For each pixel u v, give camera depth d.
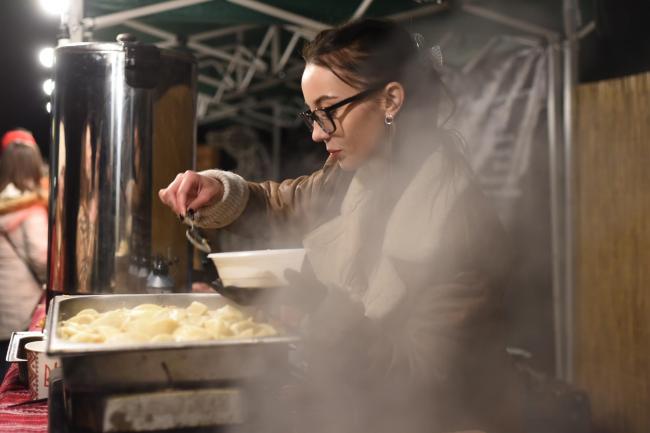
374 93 1.29
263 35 4.91
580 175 3.62
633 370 3.30
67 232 1.98
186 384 0.98
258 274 1.08
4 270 3.21
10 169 3.22
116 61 1.93
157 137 1.99
